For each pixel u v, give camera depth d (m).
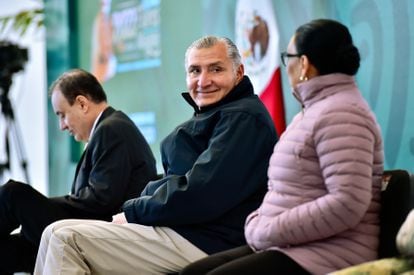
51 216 6.66
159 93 10.96
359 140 4.37
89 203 6.72
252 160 5.53
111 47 11.74
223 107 5.77
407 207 4.64
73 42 12.36
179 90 10.64
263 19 9.15
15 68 12.84
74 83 7.32
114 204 6.76
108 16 11.77
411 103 7.46
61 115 7.46
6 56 12.70
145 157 7.06
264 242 4.68
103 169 6.80
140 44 11.26
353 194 4.28
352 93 4.60
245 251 5.08
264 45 9.11
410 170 7.45
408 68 7.49
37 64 13.88
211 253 5.56
